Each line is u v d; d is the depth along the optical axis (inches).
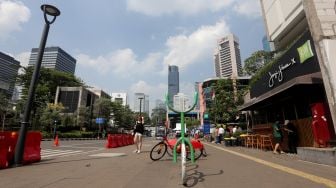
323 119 328.8
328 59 309.1
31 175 235.3
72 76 2687.0
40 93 2050.9
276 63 539.8
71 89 2386.8
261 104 597.6
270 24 652.7
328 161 273.0
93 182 203.3
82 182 203.5
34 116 1870.1
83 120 2049.7
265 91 608.4
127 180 211.0
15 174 241.3
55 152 515.5
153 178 219.3
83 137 1824.6
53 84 2490.2
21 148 305.9
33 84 334.3
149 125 3070.9
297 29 559.8
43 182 204.1
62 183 200.1
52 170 264.8
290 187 182.4
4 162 282.8
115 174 239.3
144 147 661.3
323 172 236.7
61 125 1908.2
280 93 430.6
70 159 370.6
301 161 314.3
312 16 336.8
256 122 701.9
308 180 205.2
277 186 185.9
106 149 603.2
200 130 1792.6
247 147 609.3
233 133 780.6
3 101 1760.6
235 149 551.5
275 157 364.5
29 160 327.3
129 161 340.2
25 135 314.0
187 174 237.9
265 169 261.7
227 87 1129.4
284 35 612.4
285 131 450.3
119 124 2564.0
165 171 255.9
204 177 222.5
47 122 1739.7
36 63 343.9
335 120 293.9
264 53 928.9
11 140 308.2
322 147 318.0
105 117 2294.5
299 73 438.0
